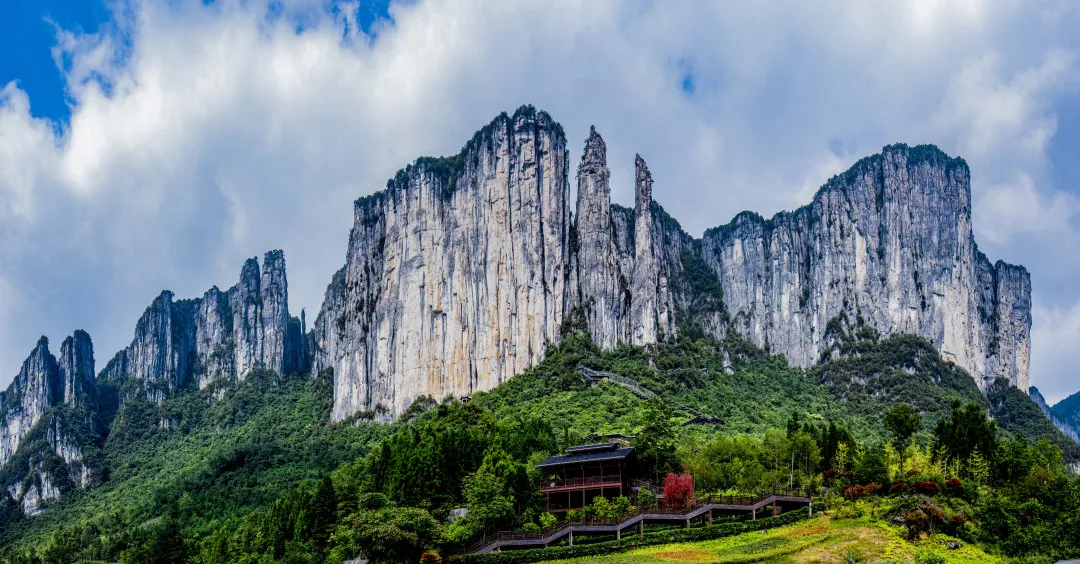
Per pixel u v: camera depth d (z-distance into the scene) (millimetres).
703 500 118375
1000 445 135750
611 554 109125
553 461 137000
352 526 118375
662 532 111750
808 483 131875
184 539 169750
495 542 114812
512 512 122188
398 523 114062
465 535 116375
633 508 117250
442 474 133625
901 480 120500
